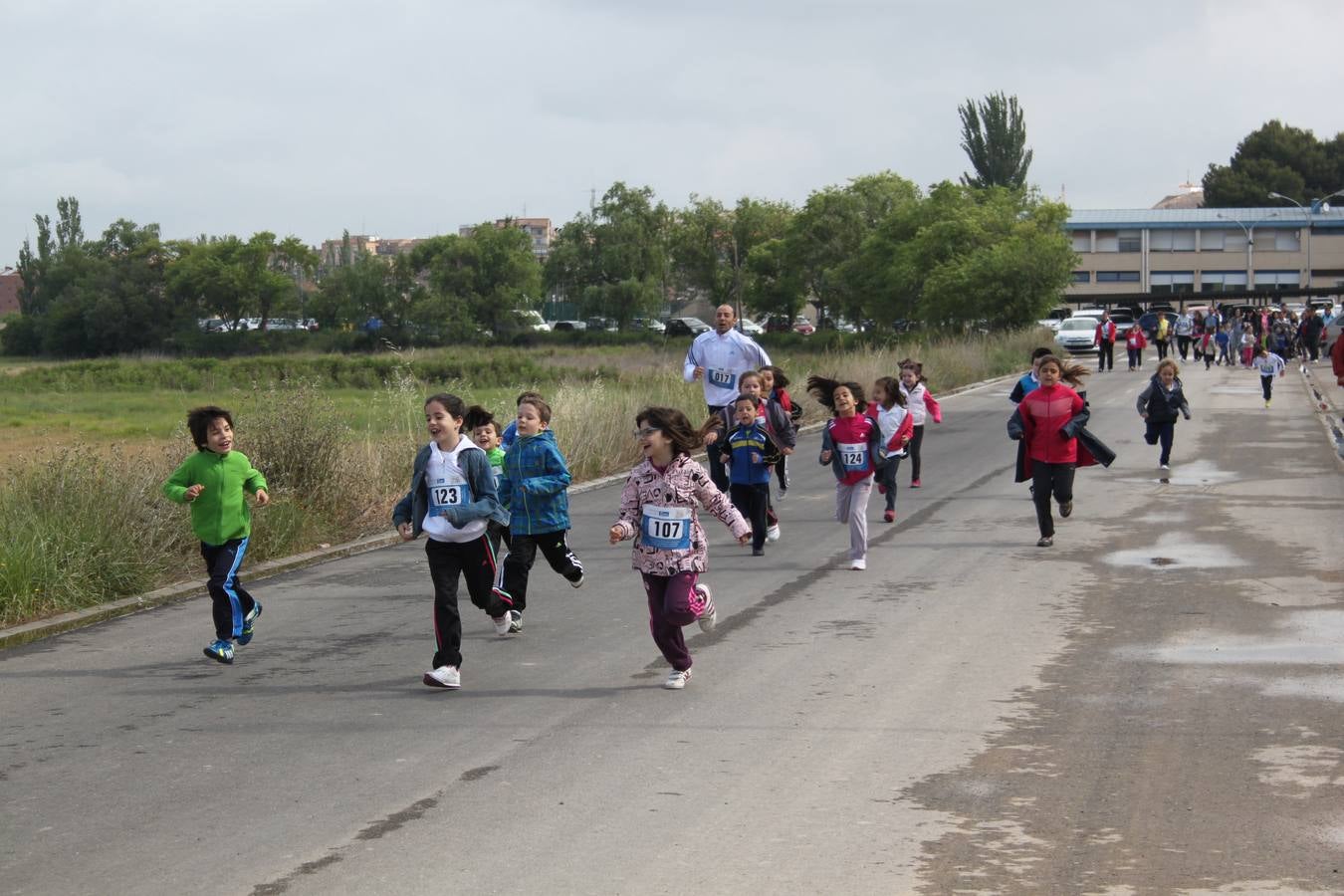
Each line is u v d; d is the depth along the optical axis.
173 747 7.16
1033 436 13.45
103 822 5.97
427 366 61.44
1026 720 7.37
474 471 8.47
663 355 75.06
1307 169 127.56
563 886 5.15
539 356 74.12
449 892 5.11
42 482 12.77
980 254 60.59
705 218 105.00
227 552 9.22
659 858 5.42
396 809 6.07
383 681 8.59
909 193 88.62
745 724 7.38
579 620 10.40
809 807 6.01
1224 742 6.90
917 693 7.96
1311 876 5.13
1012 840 5.56
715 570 12.40
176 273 103.62
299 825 5.89
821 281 90.44
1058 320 80.12
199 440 9.23
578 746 7.03
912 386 18.56
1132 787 6.21
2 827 5.93
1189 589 11.07
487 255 98.69
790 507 16.94
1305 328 48.38
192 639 10.06
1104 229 110.69
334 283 105.31
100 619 10.92
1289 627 9.57
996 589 11.25
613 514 16.88
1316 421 27.19
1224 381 40.28
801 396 29.20
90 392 57.28
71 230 127.62
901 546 13.68
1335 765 6.49
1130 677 8.26
